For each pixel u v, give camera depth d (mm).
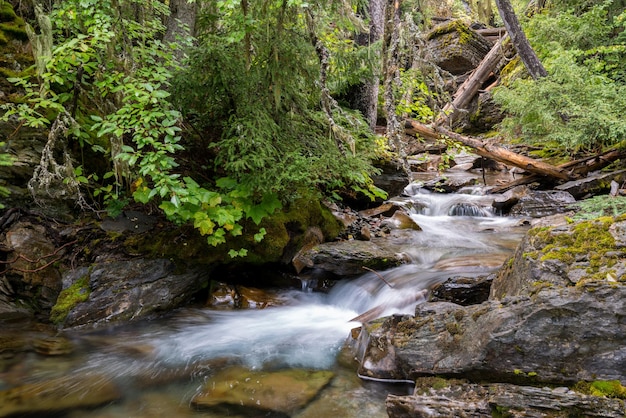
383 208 7117
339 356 3396
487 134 14164
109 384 2992
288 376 3061
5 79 4133
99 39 3430
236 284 4836
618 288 2084
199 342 3727
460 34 16938
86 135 4039
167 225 4516
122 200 4453
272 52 3992
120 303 3984
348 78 5469
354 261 4887
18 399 2781
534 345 2168
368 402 2666
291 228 5094
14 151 3994
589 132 6816
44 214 4117
